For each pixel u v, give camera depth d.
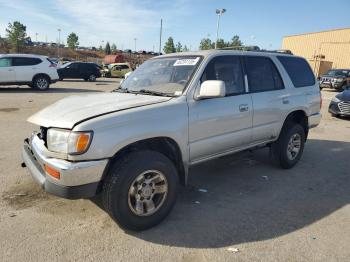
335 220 3.88
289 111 5.33
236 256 3.12
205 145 4.07
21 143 6.62
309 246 3.31
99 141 3.13
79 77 27.50
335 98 11.35
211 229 3.60
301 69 5.86
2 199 4.11
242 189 4.75
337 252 3.22
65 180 3.06
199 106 3.93
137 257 3.07
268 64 5.18
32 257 3.01
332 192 4.73
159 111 3.56
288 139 5.45
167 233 3.50
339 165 6.01
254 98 4.71
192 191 4.62
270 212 4.04
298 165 5.94
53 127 3.24
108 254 3.10
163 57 4.79
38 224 3.57
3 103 11.97
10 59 16.25
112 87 21.86
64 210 3.89
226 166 5.73
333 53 40.56
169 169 3.59
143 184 3.45
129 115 3.33
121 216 3.35
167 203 3.65
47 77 17.39
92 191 3.20
